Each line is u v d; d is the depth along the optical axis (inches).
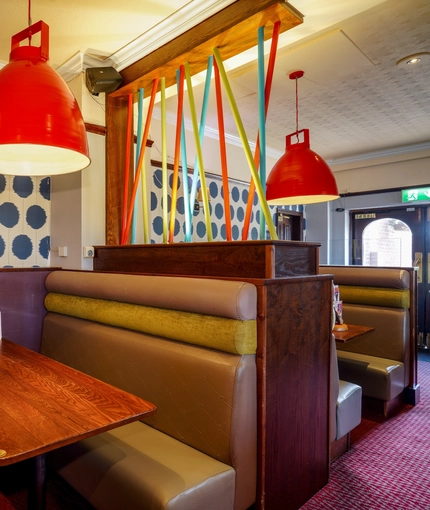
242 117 166.9
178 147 100.0
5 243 113.2
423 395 141.8
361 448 101.0
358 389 101.0
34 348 110.3
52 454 74.2
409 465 92.5
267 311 64.0
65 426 45.1
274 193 113.8
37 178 120.2
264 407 63.5
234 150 196.4
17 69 54.9
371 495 80.1
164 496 51.1
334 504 76.8
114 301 88.5
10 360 71.8
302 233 252.5
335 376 89.7
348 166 238.7
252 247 70.0
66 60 109.7
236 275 72.8
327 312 81.9
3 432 43.5
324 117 168.7
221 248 75.9
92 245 112.0
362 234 243.8
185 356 67.3
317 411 79.1
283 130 186.9
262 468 63.4
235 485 59.6
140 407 50.6
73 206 112.3
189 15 87.9
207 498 54.8
